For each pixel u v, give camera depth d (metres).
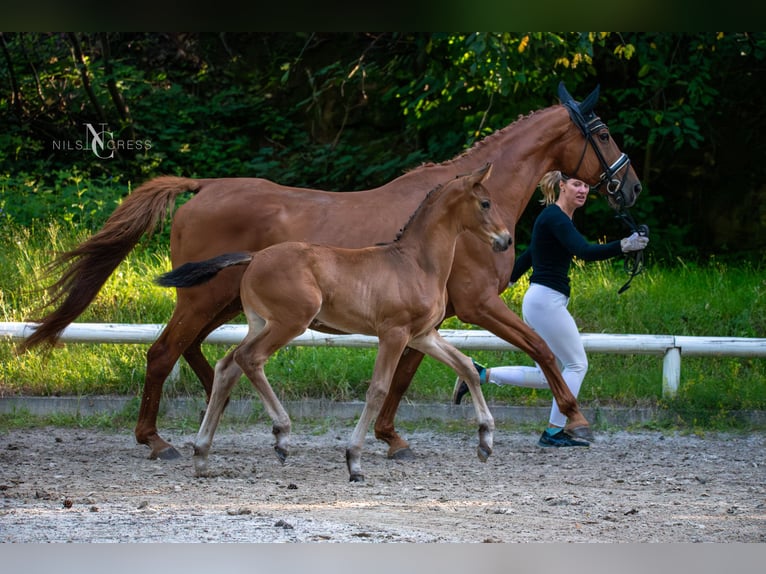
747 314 12.27
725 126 18.09
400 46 18.88
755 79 17.95
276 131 19.45
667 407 9.98
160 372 8.27
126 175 18.52
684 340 10.12
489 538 5.37
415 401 10.30
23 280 12.93
